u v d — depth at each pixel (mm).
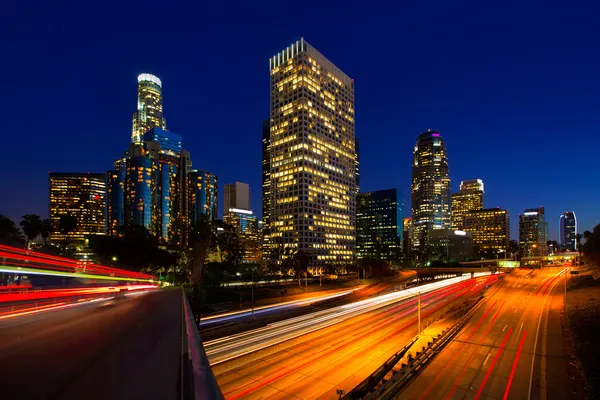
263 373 37000
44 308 18328
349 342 48375
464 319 65500
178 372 5285
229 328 55562
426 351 43375
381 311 73375
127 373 5273
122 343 7820
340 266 189250
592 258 105688
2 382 4887
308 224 196375
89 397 4082
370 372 37250
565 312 72562
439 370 39531
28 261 33469
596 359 41656
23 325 11398
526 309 76812
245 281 131375
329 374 36781
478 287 120562
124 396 4098
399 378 34594
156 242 108500
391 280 157625
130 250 95250
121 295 29562
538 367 41344
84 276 44438
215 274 102500
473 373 39188
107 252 92688
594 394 34250
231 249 120875
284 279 148375
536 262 199500
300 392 32625
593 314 62344
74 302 24453
